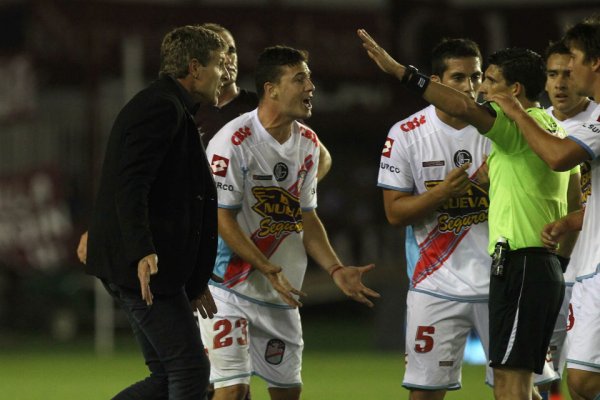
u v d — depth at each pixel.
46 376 44.69
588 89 19.56
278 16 69.00
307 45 69.88
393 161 23.06
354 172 82.44
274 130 22.86
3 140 68.94
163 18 67.19
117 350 58.84
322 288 60.31
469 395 36.31
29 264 69.00
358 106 75.75
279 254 23.38
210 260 20.08
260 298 23.11
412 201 22.36
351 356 53.81
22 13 70.50
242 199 22.94
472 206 22.66
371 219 79.06
